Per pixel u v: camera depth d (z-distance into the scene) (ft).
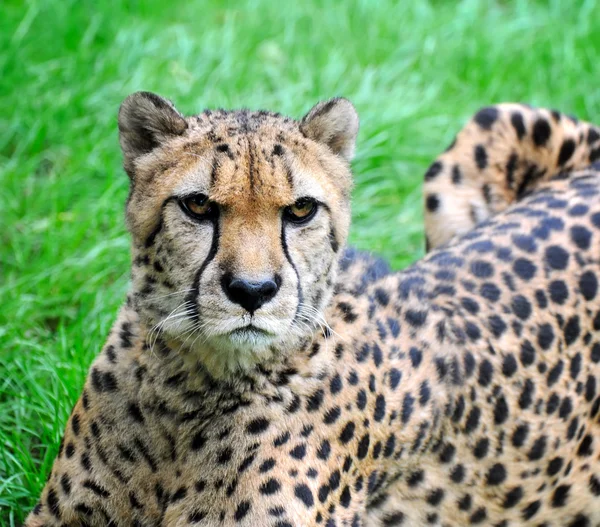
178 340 26.66
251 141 25.86
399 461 29.40
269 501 26.35
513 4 65.57
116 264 43.06
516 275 32.07
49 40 54.80
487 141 38.70
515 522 32.01
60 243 43.80
